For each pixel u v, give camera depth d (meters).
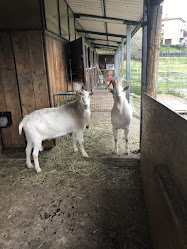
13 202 2.80
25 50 4.03
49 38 4.31
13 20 3.88
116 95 3.50
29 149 3.65
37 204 2.75
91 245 2.08
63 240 2.15
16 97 4.31
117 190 2.99
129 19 6.64
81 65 5.32
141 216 2.45
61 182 3.25
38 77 4.18
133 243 2.08
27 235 2.24
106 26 8.30
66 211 2.60
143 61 3.56
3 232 2.29
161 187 1.52
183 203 1.16
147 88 3.33
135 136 5.10
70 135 5.34
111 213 2.53
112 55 23.27
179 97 7.36
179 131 1.27
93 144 4.70
